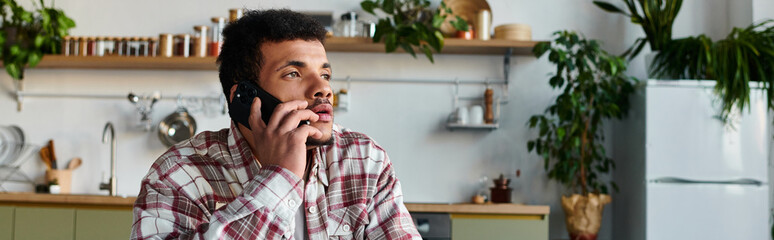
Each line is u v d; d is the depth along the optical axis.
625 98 3.90
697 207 3.54
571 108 3.81
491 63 4.20
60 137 4.30
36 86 4.34
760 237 3.51
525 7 4.23
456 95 4.20
